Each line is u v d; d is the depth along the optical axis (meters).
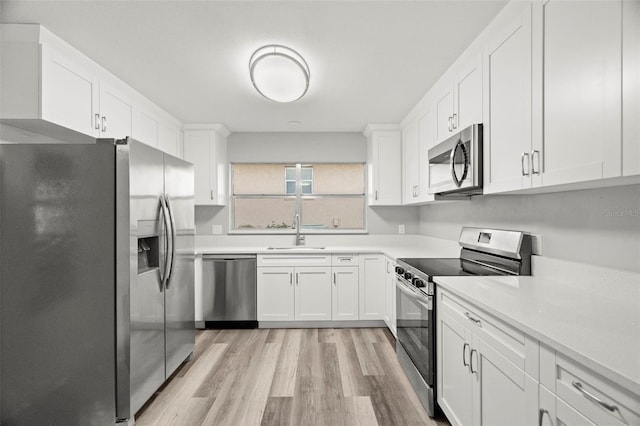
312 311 3.90
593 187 1.57
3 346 1.98
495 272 2.23
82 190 1.97
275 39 2.20
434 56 2.41
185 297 2.82
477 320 1.57
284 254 3.91
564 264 1.82
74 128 2.32
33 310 1.97
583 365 0.95
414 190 3.59
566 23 1.38
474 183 2.06
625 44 1.11
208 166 4.10
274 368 2.84
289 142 4.55
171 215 2.50
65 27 2.06
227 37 2.17
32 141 2.39
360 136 4.56
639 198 1.40
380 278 3.90
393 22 2.01
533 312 1.33
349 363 2.92
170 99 3.28
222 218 4.50
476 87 2.18
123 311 1.99
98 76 2.57
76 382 1.97
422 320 2.23
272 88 2.52
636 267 1.42
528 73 1.63
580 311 1.34
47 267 1.97
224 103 3.39
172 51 2.34
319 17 1.97
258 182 4.70
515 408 1.27
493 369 1.43
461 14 1.92
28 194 1.98
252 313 3.89
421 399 2.26
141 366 2.13
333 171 4.78
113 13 1.92
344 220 4.82
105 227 1.98
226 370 2.80
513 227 2.33
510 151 1.78
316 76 2.76
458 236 3.23
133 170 2.05
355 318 3.90
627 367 0.85
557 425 1.06
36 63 2.05
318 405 2.27
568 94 1.37
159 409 2.24
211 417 2.15
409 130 3.79
